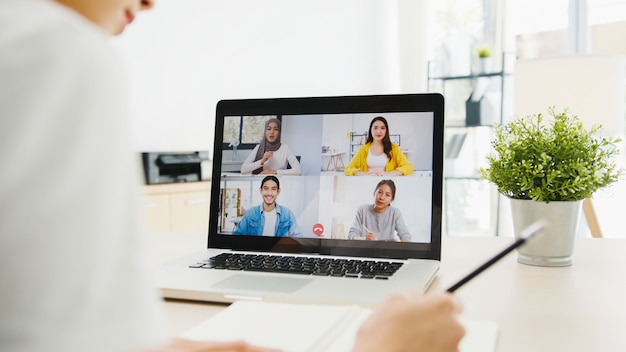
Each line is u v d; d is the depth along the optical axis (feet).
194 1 11.02
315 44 13.96
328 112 3.30
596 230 5.67
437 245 3.05
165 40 10.48
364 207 3.18
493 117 13.87
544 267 3.16
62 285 0.79
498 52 14.08
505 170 3.19
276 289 2.51
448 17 14.74
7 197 0.79
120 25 1.17
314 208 3.25
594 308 2.39
